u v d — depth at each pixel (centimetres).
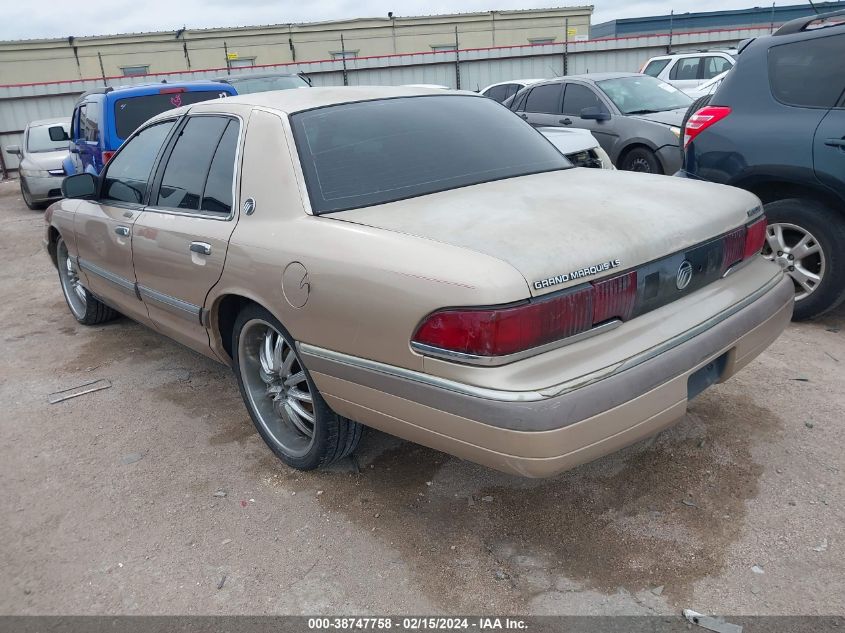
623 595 233
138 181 403
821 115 410
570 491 291
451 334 214
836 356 396
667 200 269
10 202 1451
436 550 262
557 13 2762
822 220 418
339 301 246
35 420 395
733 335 258
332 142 300
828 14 424
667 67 1353
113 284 435
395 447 337
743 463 300
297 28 2580
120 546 278
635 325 236
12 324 588
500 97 1249
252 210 297
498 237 227
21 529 294
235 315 336
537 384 208
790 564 240
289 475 320
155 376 448
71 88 2016
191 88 793
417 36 2698
